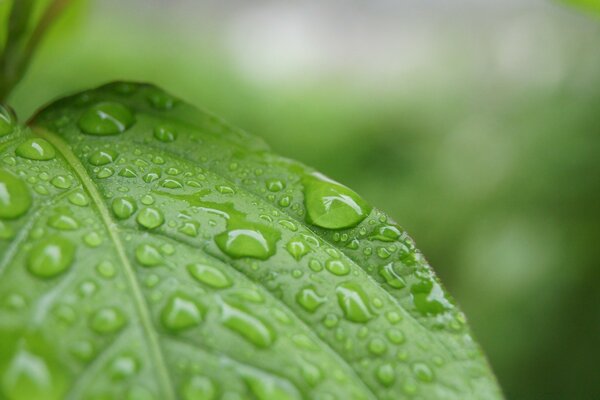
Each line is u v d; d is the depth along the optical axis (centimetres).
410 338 13
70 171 14
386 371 12
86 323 12
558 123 43
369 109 52
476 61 56
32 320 12
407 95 55
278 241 13
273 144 48
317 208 14
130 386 12
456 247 45
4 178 13
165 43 52
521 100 51
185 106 15
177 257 13
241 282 13
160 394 12
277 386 12
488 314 41
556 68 49
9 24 15
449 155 49
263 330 12
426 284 13
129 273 13
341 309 13
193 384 12
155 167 14
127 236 13
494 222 43
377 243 13
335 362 12
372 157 49
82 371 12
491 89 54
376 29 68
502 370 39
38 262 13
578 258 39
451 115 52
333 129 50
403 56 63
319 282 13
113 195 14
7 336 12
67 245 13
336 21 69
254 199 14
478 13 59
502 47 56
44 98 39
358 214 14
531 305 40
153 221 13
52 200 13
